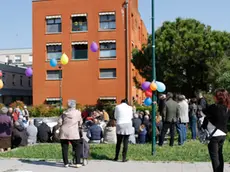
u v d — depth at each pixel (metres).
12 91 49.44
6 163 9.65
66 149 9.05
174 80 30.30
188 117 14.14
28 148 12.31
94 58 36.88
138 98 40.69
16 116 17.00
